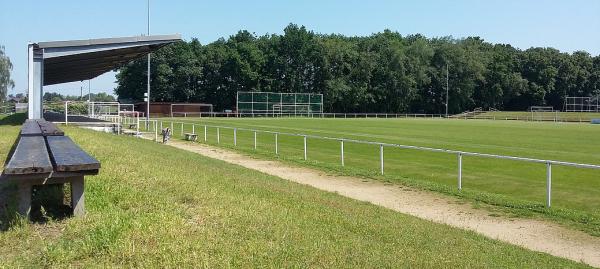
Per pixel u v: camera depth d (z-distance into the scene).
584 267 7.53
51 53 21.08
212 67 101.38
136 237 5.46
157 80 96.44
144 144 21.95
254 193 9.63
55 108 49.22
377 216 9.51
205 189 8.62
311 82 107.38
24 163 6.24
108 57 26.28
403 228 8.36
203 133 37.44
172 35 22.95
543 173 18.45
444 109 116.38
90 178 8.13
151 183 8.48
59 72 33.00
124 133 30.27
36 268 4.91
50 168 6.00
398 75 107.75
